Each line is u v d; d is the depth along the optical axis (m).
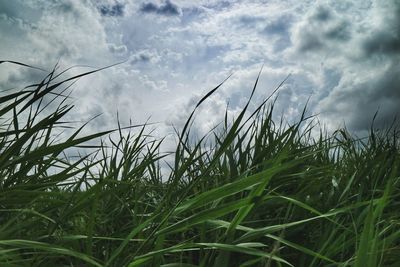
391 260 1.31
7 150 1.35
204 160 2.12
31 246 0.97
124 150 2.06
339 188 1.98
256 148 1.83
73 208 1.28
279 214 1.67
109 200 1.80
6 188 1.36
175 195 1.64
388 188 1.03
